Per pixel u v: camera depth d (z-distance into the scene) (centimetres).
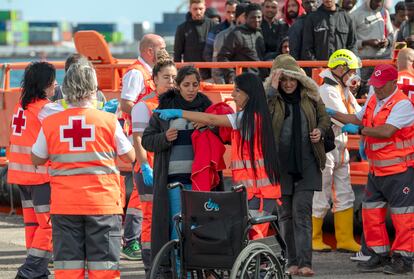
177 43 1925
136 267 1370
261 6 1875
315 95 1240
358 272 1309
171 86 1192
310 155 1240
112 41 9819
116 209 1066
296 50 1720
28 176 1227
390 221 1380
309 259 1261
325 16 1698
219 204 1024
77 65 1073
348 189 1433
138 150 1212
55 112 1153
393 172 1277
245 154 1138
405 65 1379
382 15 1836
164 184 1126
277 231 1078
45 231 1234
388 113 1263
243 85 1130
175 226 1046
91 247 1059
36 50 9775
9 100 1833
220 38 1769
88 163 1054
